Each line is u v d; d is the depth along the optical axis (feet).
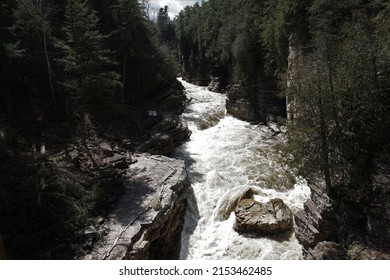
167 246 59.16
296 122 51.42
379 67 46.68
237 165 85.92
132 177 70.59
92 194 59.36
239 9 165.48
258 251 57.26
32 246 46.70
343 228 47.65
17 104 81.82
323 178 54.03
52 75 85.87
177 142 105.81
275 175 80.48
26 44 83.87
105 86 71.10
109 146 79.15
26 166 55.93
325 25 58.49
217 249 59.77
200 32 229.25
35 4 92.68
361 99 45.60
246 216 62.49
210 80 210.79
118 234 51.42
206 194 74.23
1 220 46.91
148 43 114.01
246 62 127.65
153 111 108.88
